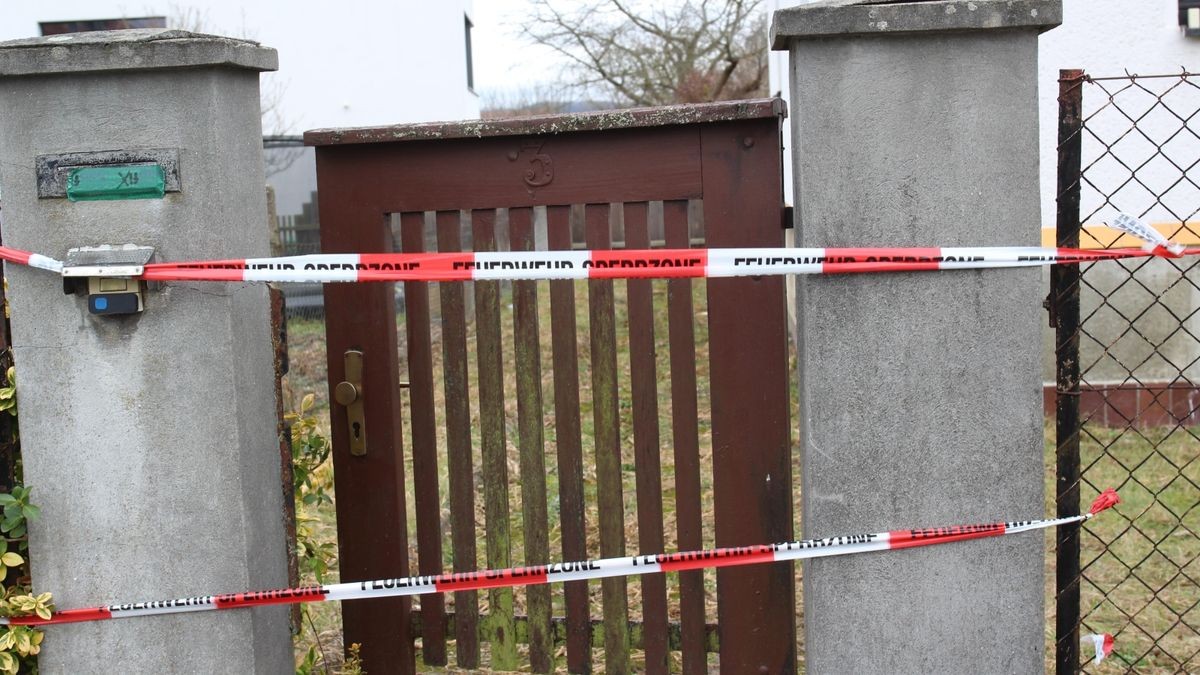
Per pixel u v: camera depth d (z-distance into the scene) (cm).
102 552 298
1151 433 693
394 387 355
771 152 322
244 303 297
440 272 284
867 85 273
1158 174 693
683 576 344
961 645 289
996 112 273
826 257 274
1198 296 696
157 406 292
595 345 341
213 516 295
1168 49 681
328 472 360
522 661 376
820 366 282
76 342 291
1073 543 295
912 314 279
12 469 303
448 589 301
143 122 284
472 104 1912
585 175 333
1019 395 281
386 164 344
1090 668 390
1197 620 427
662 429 792
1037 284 278
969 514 285
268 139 1336
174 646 302
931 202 275
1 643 295
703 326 1093
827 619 292
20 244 289
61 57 277
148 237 287
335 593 299
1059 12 263
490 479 351
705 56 2089
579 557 349
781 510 333
